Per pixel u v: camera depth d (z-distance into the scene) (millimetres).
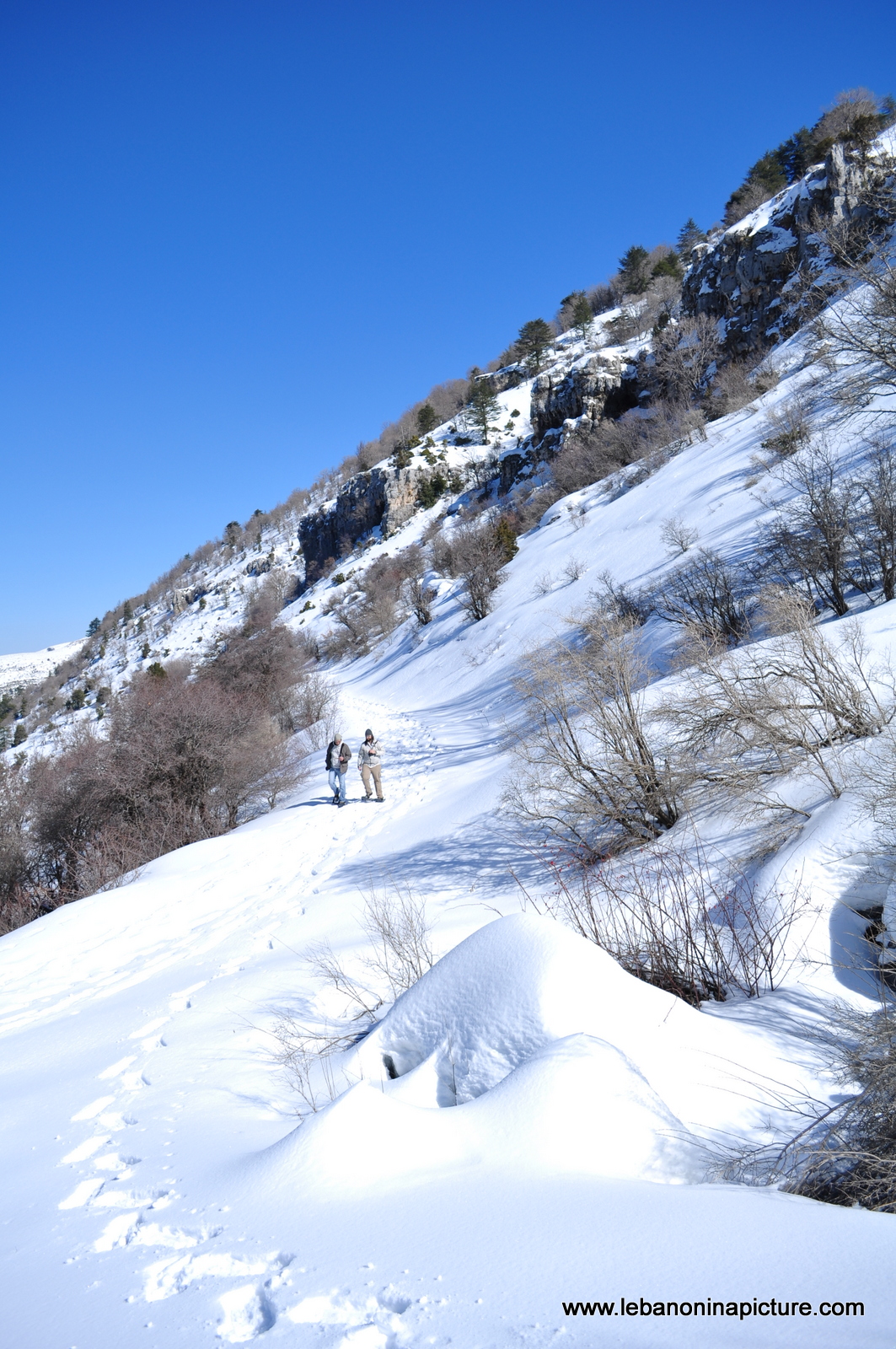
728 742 6195
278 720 28547
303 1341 1555
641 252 92188
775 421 19172
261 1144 2969
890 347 9164
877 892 4312
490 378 101188
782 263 32406
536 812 7270
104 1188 2787
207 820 17375
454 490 79188
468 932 5703
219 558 153625
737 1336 1354
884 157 27812
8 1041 5895
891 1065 2717
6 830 17734
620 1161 2307
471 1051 2982
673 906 4973
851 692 5789
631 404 48531
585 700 6914
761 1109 2791
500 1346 1424
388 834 11250
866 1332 1313
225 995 5742
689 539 18156
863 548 9594
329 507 97562
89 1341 1712
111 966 7984
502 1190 2086
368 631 50562
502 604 30938
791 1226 1779
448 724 21328
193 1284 1909
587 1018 2928
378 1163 2377
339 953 6141
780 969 4078
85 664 126188
